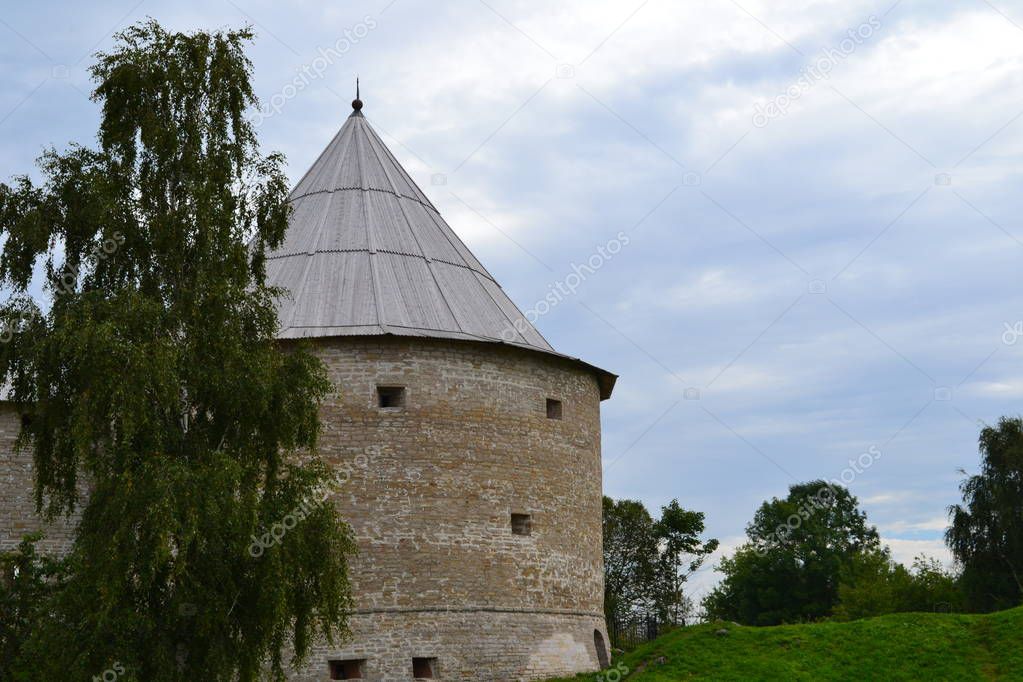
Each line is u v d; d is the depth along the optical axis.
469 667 30.19
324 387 24.23
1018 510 48.97
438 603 30.38
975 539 49.84
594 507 35.09
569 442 34.28
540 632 31.67
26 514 31.20
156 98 25.05
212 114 25.30
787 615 61.12
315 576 22.84
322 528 23.12
